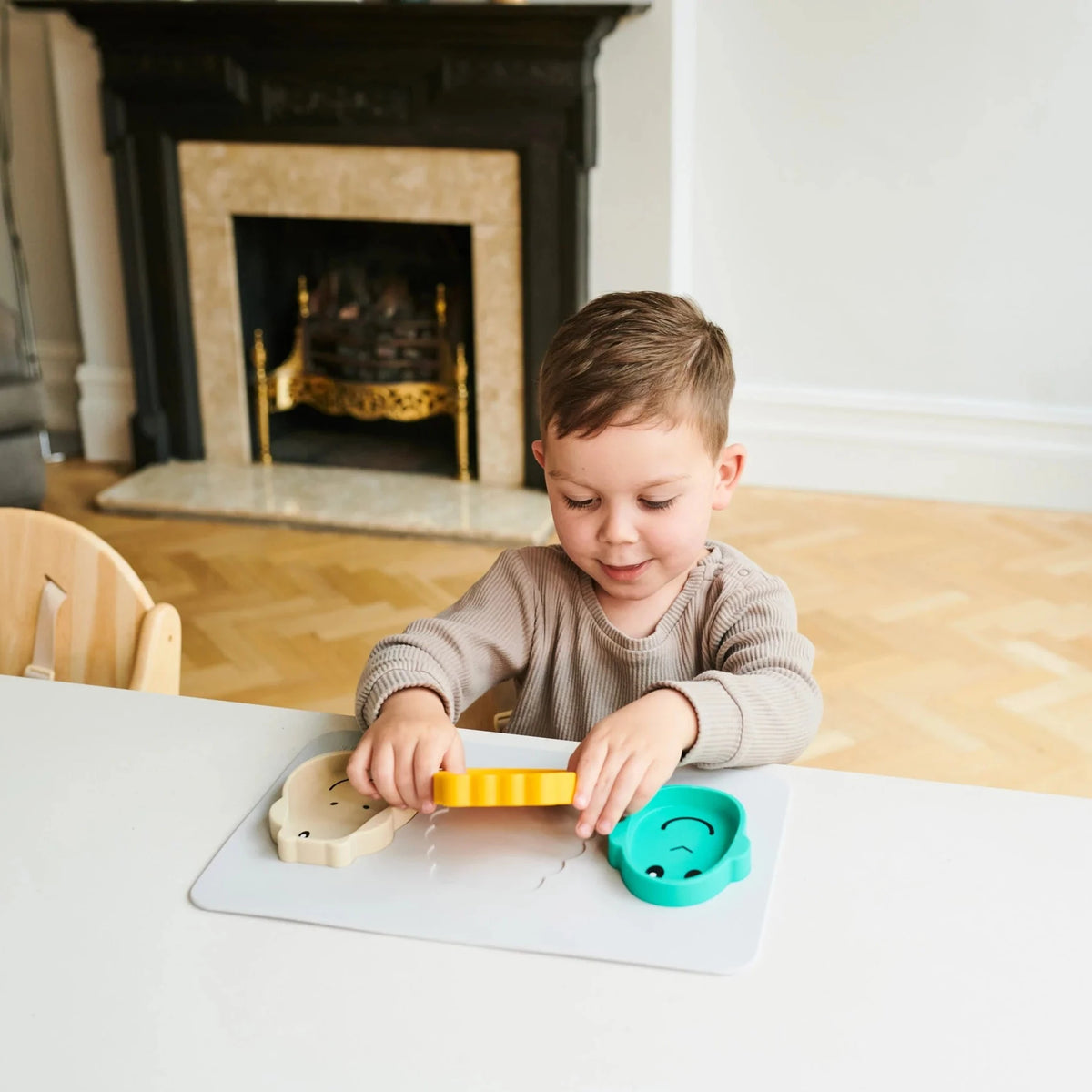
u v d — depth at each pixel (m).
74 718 0.92
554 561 1.11
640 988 0.64
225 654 2.57
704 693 0.85
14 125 3.77
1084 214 3.12
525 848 0.76
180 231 3.46
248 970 0.66
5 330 3.28
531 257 3.20
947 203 3.19
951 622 2.66
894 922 0.69
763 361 3.45
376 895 0.72
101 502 3.38
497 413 3.38
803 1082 0.58
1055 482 3.30
